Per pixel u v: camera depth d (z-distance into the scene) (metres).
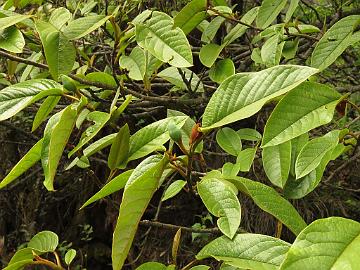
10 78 1.27
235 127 1.92
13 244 2.95
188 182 0.59
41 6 1.28
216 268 1.96
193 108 1.29
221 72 0.98
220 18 1.05
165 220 2.49
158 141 0.64
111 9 1.26
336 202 2.06
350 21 0.84
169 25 0.79
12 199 2.93
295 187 0.71
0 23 0.75
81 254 2.66
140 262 2.48
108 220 2.74
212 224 2.26
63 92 0.67
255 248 0.53
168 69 1.13
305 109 0.57
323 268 0.38
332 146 0.64
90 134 0.69
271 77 0.54
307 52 1.31
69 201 2.87
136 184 0.52
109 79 0.96
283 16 1.69
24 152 2.57
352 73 1.72
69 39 0.80
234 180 0.60
